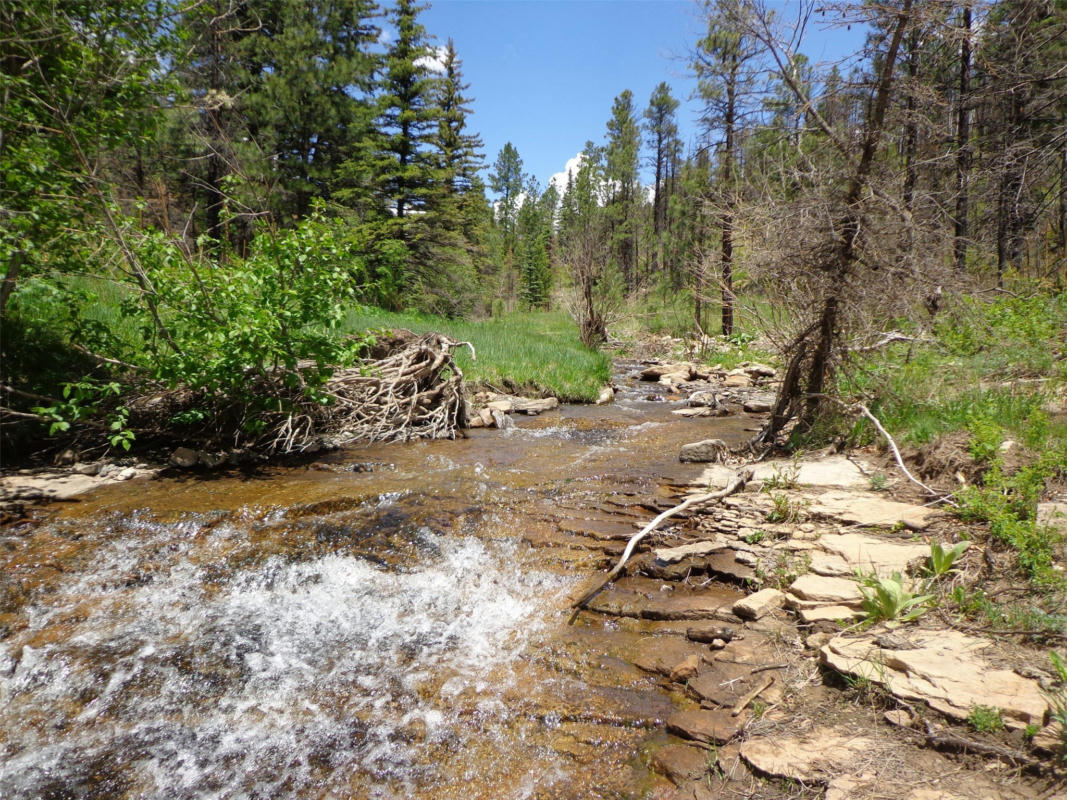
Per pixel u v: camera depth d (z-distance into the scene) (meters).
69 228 6.17
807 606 3.29
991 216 10.17
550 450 7.56
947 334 6.92
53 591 3.98
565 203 43.50
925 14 5.04
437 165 28.20
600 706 2.86
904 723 2.36
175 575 4.23
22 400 6.45
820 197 5.62
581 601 3.80
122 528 4.83
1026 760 2.07
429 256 25.44
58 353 7.03
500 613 3.76
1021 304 7.98
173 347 6.54
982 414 5.03
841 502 4.60
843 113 5.75
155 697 3.09
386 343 9.35
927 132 5.70
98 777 2.62
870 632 2.96
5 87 5.59
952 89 8.44
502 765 2.57
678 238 21.80
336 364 7.38
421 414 8.60
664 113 44.28
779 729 2.49
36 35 5.78
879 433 5.77
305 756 2.69
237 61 16.83
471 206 35.59
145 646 3.48
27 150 5.66
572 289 21.27
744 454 6.73
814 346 6.35
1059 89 8.91
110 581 4.12
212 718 2.95
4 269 5.75
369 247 22.89
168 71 6.82
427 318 21.92
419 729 2.80
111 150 6.96
